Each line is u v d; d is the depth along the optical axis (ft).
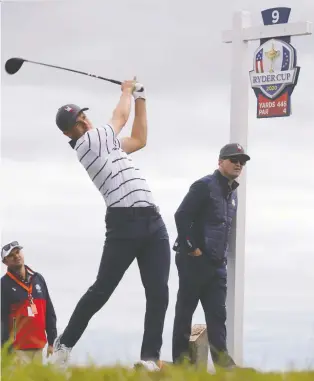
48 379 20.58
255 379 21.27
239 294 36.37
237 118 37.19
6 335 34.71
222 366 24.04
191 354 32.42
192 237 31.94
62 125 28.60
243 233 36.24
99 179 28.02
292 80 36.42
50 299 36.06
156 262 27.81
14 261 35.19
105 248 28.07
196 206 31.96
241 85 37.19
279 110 36.70
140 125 30.04
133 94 29.96
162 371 22.39
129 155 28.78
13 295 35.14
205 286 32.32
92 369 21.61
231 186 32.40
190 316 32.45
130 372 21.89
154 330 27.55
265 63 36.94
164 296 27.78
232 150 32.07
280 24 36.45
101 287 28.12
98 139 27.94
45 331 35.70
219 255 32.19
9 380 20.10
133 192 27.73
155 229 27.84
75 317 28.22
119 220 27.68
